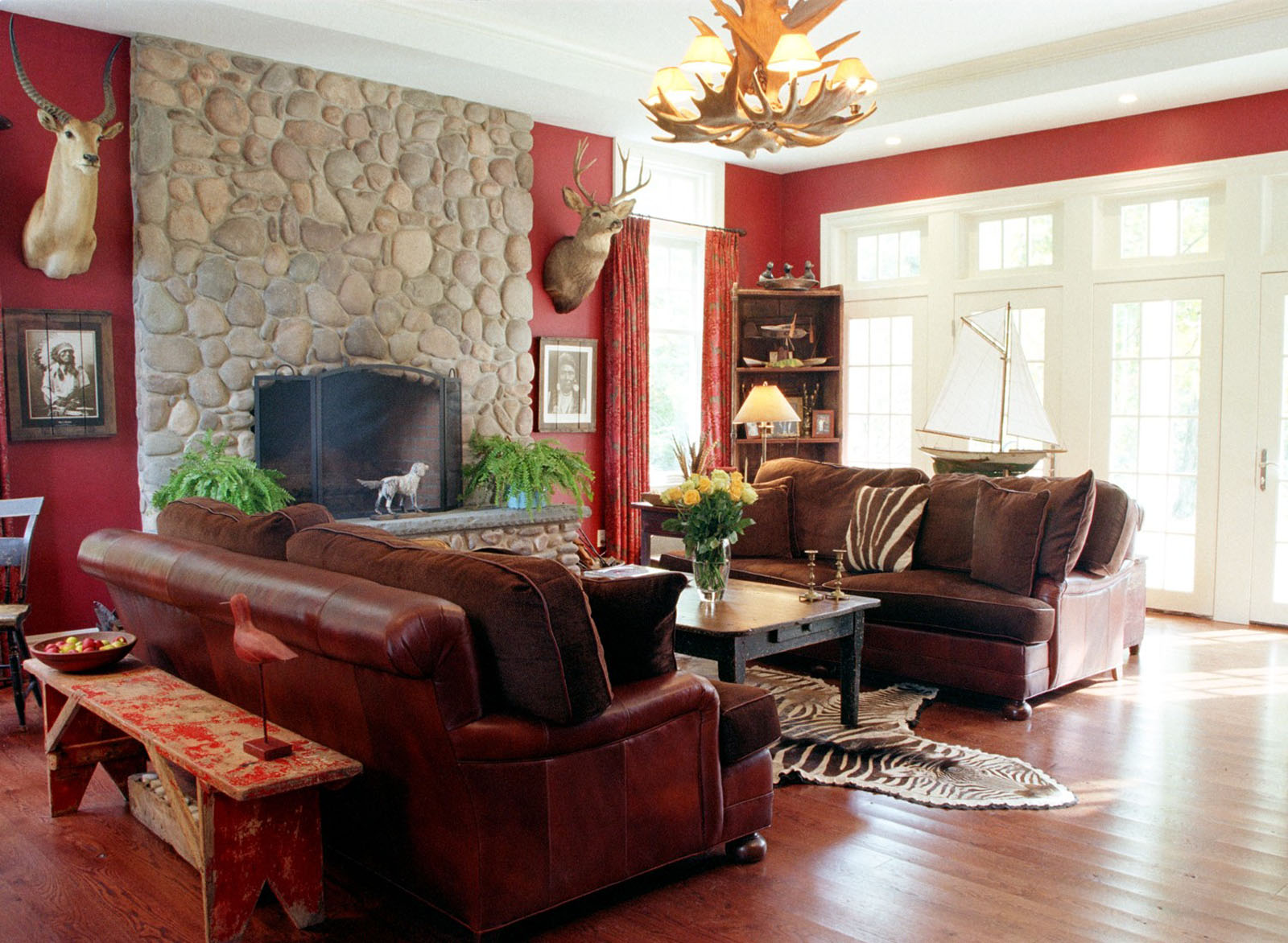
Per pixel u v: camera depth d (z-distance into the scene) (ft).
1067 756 12.46
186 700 9.51
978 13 18.25
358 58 18.15
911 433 25.05
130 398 17.29
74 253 15.85
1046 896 8.80
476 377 21.27
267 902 8.81
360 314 19.42
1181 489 21.30
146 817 10.24
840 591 13.55
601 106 21.35
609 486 23.90
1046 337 22.89
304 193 18.60
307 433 18.63
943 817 10.58
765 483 18.90
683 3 17.87
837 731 13.30
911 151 24.62
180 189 17.16
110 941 8.02
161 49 16.85
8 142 15.87
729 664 11.72
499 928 7.75
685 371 26.11
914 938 8.08
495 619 7.57
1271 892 8.90
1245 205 20.15
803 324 25.84
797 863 9.51
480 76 19.30
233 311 17.81
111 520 17.17
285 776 7.50
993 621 14.05
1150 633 19.51
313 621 7.91
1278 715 14.15
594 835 8.18
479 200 21.08
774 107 12.73
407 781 8.04
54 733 10.31
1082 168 22.15
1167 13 18.25
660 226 24.63
